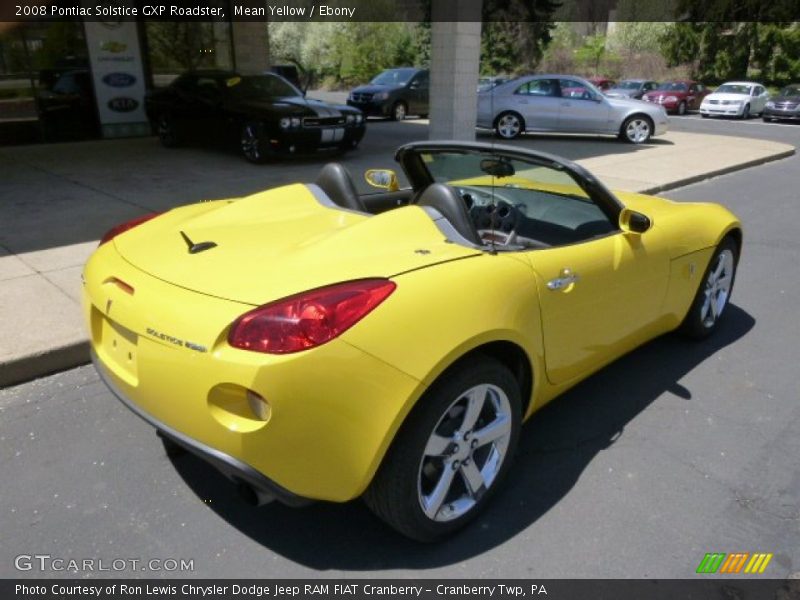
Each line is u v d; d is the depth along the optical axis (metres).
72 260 5.16
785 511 2.57
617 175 9.93
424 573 2.23
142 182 8.60
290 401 1.87
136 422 3.10
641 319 3.26
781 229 7.23
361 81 37.56
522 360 2.50
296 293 2.00
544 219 3.37
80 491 2.60
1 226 6.21
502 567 2.26
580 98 14.62
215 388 1.93
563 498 2.62
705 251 3.66
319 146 10.35
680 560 2.30
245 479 1.96
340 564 2.26
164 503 2.55
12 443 2.91
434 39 11.42
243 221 2.73
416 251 2.32
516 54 26.48
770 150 13.39
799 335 4.28
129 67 13.00
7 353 3.46
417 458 2.11
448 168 3.38
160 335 2.04
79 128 12.75
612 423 3.17
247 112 10.03
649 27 41.88
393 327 2.00
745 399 3.43
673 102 25.23
